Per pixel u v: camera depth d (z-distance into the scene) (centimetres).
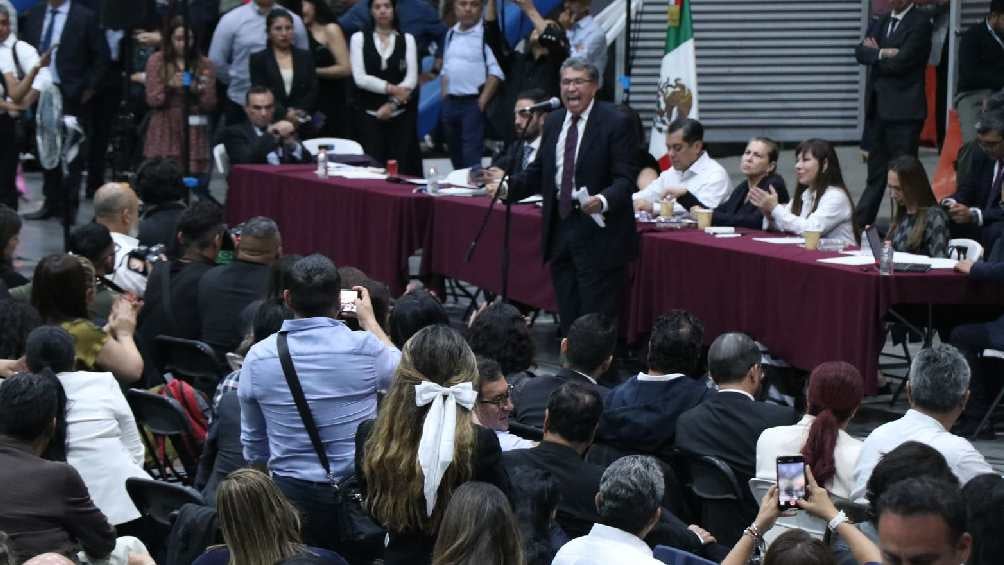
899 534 795
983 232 2081
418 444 1039
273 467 1206
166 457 1656
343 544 1213
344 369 1192
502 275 2133
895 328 1981
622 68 3759
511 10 3244
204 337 1777
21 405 1191
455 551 892
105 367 1555
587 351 1451
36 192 3609
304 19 3366
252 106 2916
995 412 1872
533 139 2466
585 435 1207
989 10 2905
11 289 1856
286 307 1376
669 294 2039
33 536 1152
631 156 2008
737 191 2222
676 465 1388
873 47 2942
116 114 3491
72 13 3369
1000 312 1889
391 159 3209
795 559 855
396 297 2402
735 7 3891
